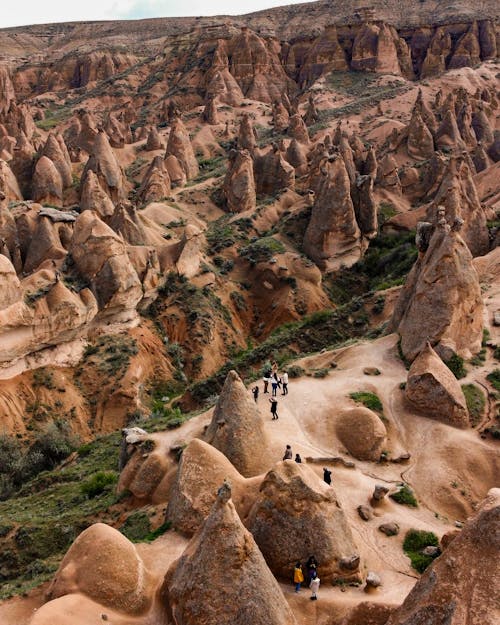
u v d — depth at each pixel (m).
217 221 98.12
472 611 16.84
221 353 71.62
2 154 108.31
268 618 21.78
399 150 116.00
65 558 25.41
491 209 74.06
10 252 68.38
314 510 25.95
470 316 44.66
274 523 26.06
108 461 47.19
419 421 39.75
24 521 37.50
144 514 32.75
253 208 99.50
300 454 35.75
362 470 35.97
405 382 43.06
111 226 76.50
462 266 44.56
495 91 148.12
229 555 22.38
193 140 139.25
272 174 105.12
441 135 115.94
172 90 183.00
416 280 49.03
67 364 61.44
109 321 65.69
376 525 30.44
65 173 97.81
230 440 33.88
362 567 26.48
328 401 41.53
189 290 74.56
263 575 22.44
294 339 65.25
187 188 110.06
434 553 28.08
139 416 59.06
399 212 95.50
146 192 104.12
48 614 21.78
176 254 76.31
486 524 17.80
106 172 102.00
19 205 75.56
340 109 154.00
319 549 25.67
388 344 48.06
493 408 39.94
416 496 34.28
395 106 149.62
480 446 37.34
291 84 188.50
